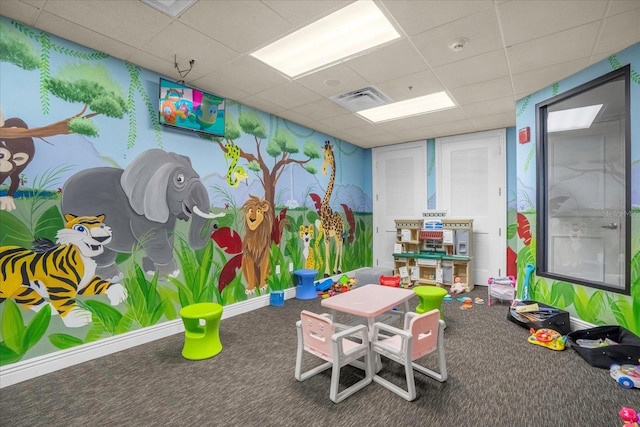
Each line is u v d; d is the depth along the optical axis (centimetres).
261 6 200
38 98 223
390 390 203
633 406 183
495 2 194
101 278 254
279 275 421
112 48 249
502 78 302
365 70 285
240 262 367
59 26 219
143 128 281
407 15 206
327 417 177
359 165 594
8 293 212
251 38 236
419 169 548
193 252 319
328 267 510
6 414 181
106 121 257
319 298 434
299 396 198
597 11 201
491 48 247
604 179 293
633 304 245
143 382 215
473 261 501
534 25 217
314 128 473
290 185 438
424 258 498
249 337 294
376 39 240
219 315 261
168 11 204
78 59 242
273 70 287
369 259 605
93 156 249
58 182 232
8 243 212
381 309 226
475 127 470
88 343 246
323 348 199
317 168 487
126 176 269
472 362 241
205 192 330
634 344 234
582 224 310
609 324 264
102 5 197
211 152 336
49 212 228
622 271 278
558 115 323
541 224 332
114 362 243
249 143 378
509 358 247
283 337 294
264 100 360
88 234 246
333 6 202
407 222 523
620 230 280
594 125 297
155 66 279
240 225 367
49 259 228
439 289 331
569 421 171
